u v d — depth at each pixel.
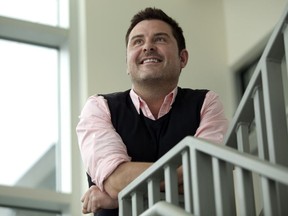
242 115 2.44
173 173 2.21
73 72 5.52
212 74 5.88
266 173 1.73
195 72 5.82
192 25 6.02
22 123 5.36
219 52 6.01
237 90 5.89
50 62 5.67
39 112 5.45
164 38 2.87
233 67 5.94
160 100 2.80
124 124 2.74
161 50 2.82
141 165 2.55
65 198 5.08
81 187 5.16
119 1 5.75
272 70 2.28
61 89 5.56
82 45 5.54
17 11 5.70
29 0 5.78
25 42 5.66
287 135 2.23
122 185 2.54
